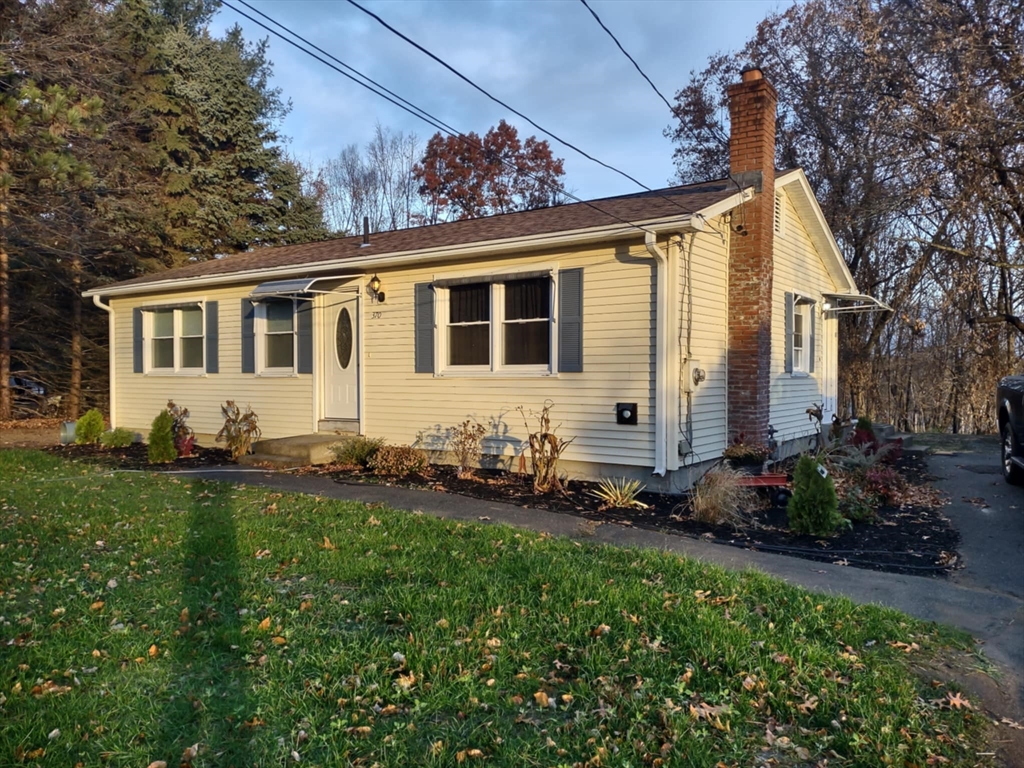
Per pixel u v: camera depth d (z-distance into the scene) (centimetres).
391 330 1056
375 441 1045
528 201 3216
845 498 729
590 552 550
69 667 350
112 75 1705
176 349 1343
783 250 1102
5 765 268
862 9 1496
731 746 293
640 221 788
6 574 489
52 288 2034
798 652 370
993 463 1135
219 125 2370
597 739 293
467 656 360
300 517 661
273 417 1197
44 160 1126
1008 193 1480
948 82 1440
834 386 1452
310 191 3691
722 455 931
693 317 855
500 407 948
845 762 285
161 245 2205
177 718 306
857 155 1677
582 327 873
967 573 550
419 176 3359
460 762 276
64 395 2045
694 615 410
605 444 862
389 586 461
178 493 800
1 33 1277
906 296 1970
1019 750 298
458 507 733
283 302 1188
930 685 350
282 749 282
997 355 1884
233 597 445
